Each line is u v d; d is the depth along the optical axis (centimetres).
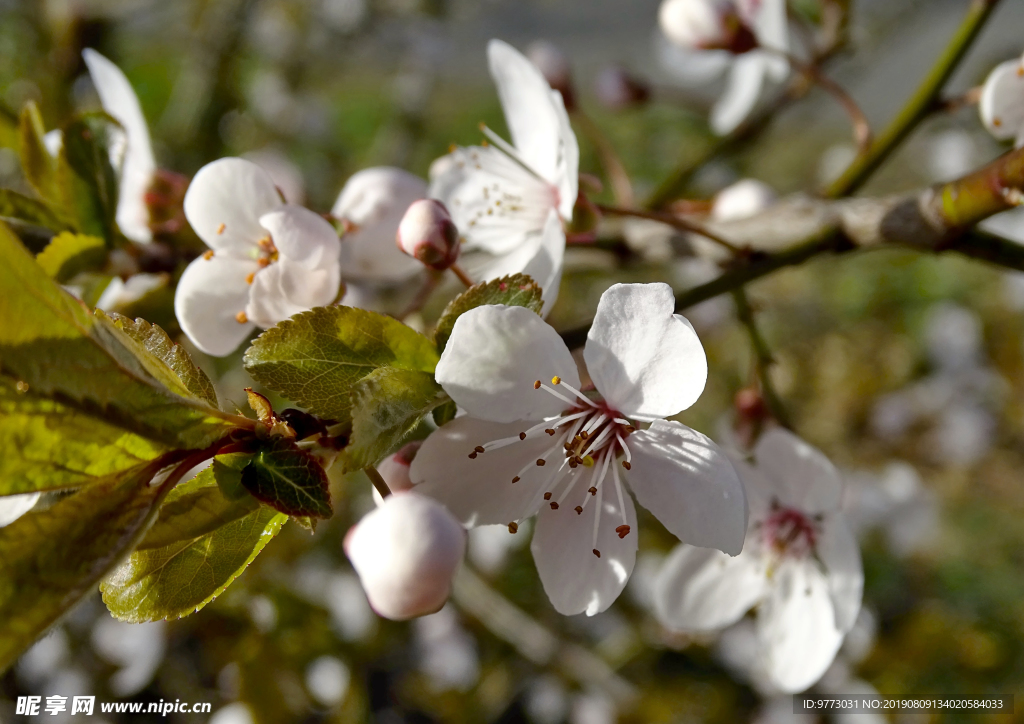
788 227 18
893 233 17
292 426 15
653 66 80
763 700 36
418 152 53
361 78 60
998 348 53
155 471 15
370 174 18
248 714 26
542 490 16
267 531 15
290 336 15
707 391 44
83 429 14
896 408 49
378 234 17
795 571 19
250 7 35
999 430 51
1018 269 17
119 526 14
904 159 64
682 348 15
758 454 18
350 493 34
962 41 19
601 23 88
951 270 58
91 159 17
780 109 22
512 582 35
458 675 38
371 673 38
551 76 22
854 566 18
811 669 18
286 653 27
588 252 19
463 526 16
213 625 27
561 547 16
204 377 15
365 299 21
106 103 19
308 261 16
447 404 16
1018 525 50
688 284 34
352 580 34
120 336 14
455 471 16
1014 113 18
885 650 31
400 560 15
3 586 14
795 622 19
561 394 15
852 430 49
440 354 15
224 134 35
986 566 49
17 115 18
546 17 86
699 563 19
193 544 15
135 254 17
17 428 14
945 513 51
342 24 45
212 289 16
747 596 19
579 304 38
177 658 33
